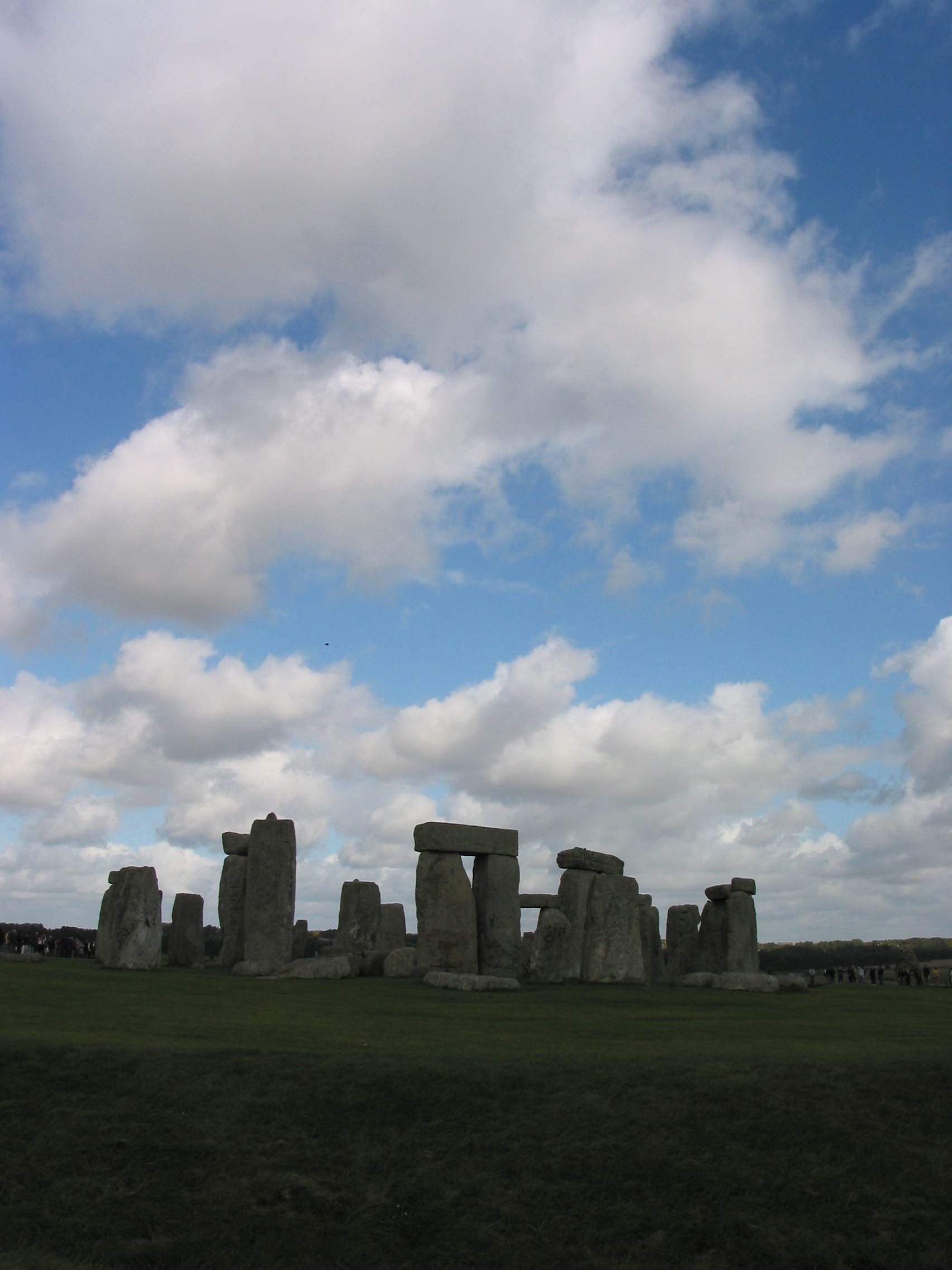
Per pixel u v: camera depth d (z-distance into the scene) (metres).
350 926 43.00
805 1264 13.12
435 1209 13.80
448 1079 16.58
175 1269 12.63
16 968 29.00
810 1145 15.24
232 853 37.47
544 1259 13.12
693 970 42.62
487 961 32.97
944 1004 29.20
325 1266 12.86
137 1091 15.76
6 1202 13.28
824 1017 25.06
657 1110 15.94
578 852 37.16
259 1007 22.89
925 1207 14.08
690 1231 13.61
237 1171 14.20
